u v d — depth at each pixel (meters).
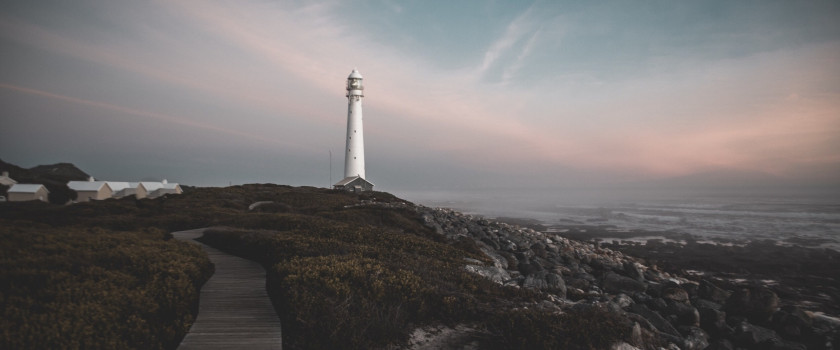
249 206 52.12
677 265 44.00
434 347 11.41
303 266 15.08
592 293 20.16
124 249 15.60
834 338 16.94
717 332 17.47
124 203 46.19
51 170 177.62
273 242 20.08
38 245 14.37
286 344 11.01
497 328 12.16
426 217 40.22
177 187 102.62
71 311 9.77
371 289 13.70
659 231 73.81
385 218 37.72
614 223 88.31
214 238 24.12
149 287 12.31
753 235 66.88
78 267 12.62
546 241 45.88
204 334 11.29
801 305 28.77
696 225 82.38
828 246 55.75
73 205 40.31
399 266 17.03
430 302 13.49
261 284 15.78
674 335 15.88
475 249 30.08
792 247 54.66
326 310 11.82
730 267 42.41
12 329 8.72
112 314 10.22
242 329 11.64
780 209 120.44
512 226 54.75
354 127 89.50
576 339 11.35
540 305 14.45
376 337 11.36
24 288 10.36
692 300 22.20
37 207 38.78
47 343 8.63
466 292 14.85
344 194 68.62
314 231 26.84
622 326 12.23
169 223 32.41
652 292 22.75
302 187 80.56
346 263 15.80
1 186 87.44
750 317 19.20
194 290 13.69
